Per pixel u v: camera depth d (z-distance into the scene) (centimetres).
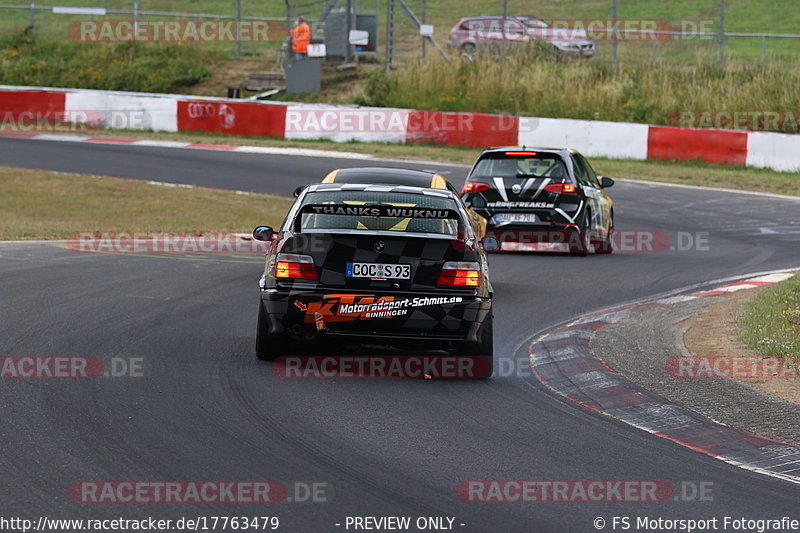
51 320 3456
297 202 3106
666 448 2288
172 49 14950
